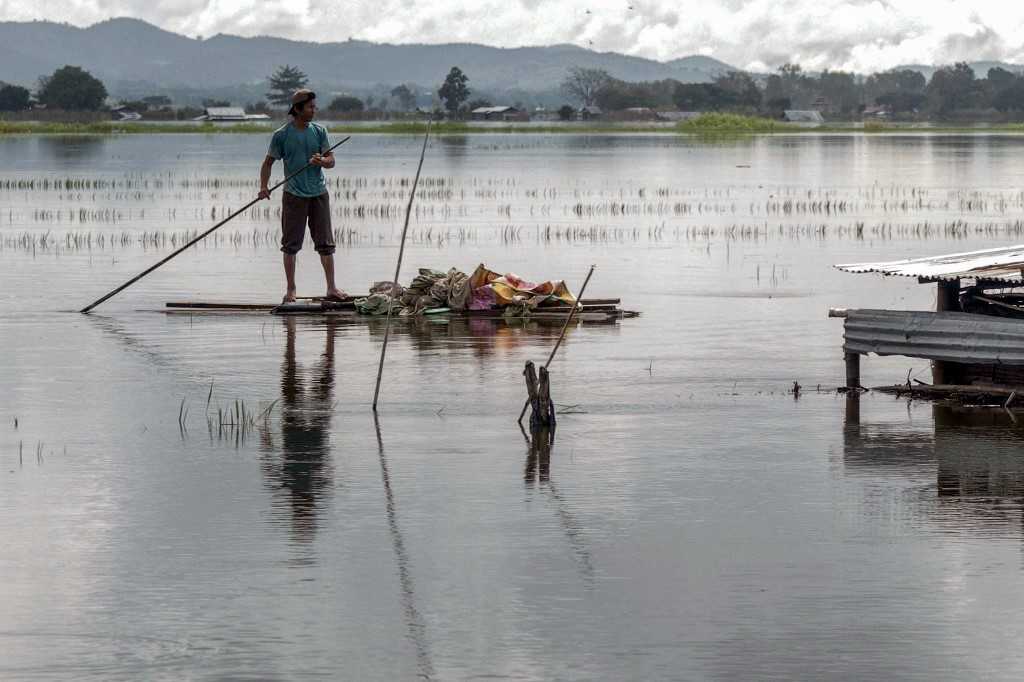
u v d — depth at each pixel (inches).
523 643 364.8
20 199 2153.1
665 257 1305.4
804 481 515.2
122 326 855.1
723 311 938.7
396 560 426.3
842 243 1450.5
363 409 629.9
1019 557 427.8
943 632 370.9
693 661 354.3
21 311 917.2
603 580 409.7
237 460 542.6
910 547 438.3
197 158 3929.6
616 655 357.7
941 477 520.4
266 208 1971.0
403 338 813.2
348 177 2866.6
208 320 877.8
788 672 347.6
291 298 922.7
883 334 655.8
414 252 1334.9
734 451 559.2
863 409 638.5
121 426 597.6
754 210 1950.1
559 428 597.3
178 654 358.0
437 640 366.6
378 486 506.6
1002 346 621.3
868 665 351.6
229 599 394.3
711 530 456.4
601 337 824.3
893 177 2918.3
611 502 487.5
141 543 441.4
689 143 5698.8
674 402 649.6
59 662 353.4
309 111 910.4
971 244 1432.1
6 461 541.0
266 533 451.5
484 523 463.2
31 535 449.4
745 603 391.5
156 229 1608.0
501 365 730.8
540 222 1717.5
